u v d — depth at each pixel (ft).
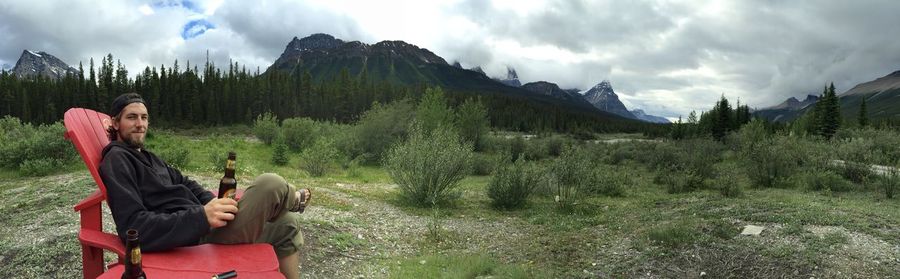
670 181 49.37
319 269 19.83
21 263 17.75
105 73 261.85
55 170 46.85
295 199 10.57
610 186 45.14
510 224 30.83
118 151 8.98
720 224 24.08
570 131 336.49
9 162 48.26
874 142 98.73
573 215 33.45
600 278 19.38
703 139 112.37
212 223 8.41
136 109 9.66
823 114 175.42
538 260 22.07
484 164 65.36
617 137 313.12
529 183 38.06
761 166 52.24
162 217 8.21
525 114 424.05
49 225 22.82
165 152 55.57
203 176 43.93
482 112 125.08
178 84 257.96
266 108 268.82
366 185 51.19
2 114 236.43
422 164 37.78
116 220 8.42
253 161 69.77
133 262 6.97
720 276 18.58
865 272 17.81
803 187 47.37
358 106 297.53
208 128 233.96
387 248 24.16
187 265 7.79
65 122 8.88
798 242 20.97
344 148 89.30
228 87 261.65
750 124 122.21
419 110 114.21
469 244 25.85
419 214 33.50
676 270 19.45
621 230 26.37
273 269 7.98
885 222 24.32
